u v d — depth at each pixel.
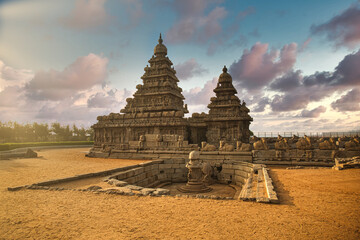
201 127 50.44
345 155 24.17
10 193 13.53
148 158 33.38
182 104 60.38
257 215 9.47
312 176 16.86
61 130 101.75
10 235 7.90
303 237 7.35
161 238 7.51
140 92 54.88
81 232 8.09
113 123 48.56
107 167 24.98
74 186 15.95
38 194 13.29
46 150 57.50
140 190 14.27
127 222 8.97
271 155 26.69
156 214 9.84
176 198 12.40
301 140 25.88
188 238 7.47
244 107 51.09
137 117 47.38
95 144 49.72
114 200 12.06
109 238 7.57
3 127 83.81
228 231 7.95
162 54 56.84
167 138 33.75
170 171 29.33
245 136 46.66
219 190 23.36
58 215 9.83
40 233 8.04
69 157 38.16
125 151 35.75
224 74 49.38
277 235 7.54
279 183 15.37
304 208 10.12
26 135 93.12
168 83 52.41
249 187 15.18
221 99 48.16
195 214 9.77
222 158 28.59
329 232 7.65
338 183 14.07
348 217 8.85
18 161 31.64
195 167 22.23
